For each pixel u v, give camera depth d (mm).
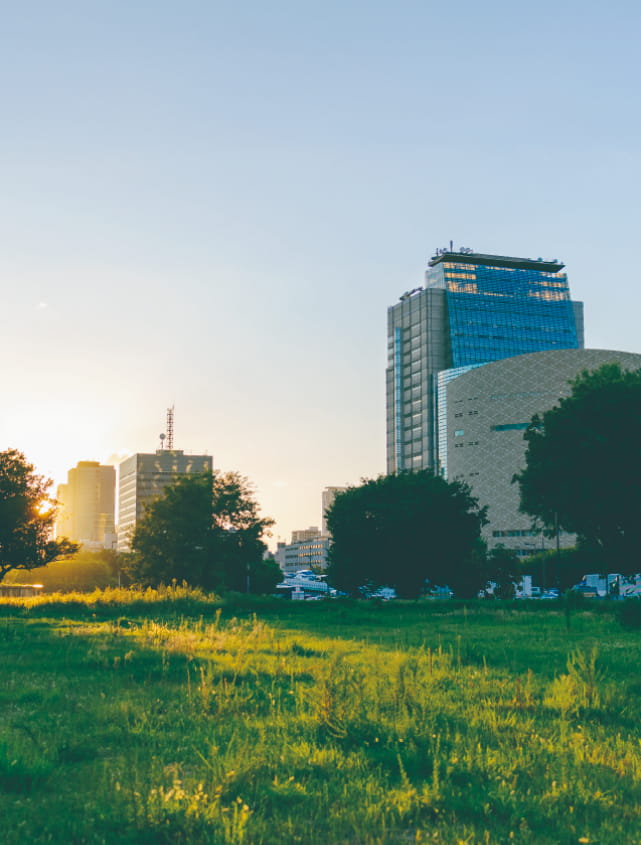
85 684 14453
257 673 15102
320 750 8898
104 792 7301
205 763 8102
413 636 27688
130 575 80000
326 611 47031
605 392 57781
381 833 6398
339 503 77250
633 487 57375
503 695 12828
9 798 7277
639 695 13570
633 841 6305
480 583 75812
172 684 14469
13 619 35812
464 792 7414
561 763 8523
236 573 82438
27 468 74750
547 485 60125
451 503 73438
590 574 119438
